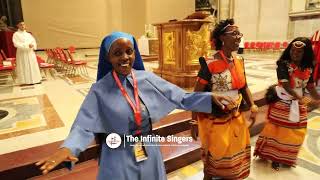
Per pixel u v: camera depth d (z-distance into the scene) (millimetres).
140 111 1560
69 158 1315
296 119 2879
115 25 16516
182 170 3172
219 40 2283
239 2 15992
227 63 2270
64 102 5227
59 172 2834
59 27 15086
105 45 1522
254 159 3340
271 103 3078
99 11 15953
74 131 1419
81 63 8531
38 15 14492
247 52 15578
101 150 1646
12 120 4188
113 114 1515
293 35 13672
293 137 2928
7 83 7617
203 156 2551
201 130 2426
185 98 1711
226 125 2314
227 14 16641
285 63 2861
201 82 2287
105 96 1528
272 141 3064
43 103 5191
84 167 2945
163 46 6086
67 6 15109
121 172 1574
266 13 14781
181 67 5660
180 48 5598
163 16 17594
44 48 14883
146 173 1638
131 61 1531
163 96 1661
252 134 4094
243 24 15977
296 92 2891
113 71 1596
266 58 12797
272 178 2906
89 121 1478
